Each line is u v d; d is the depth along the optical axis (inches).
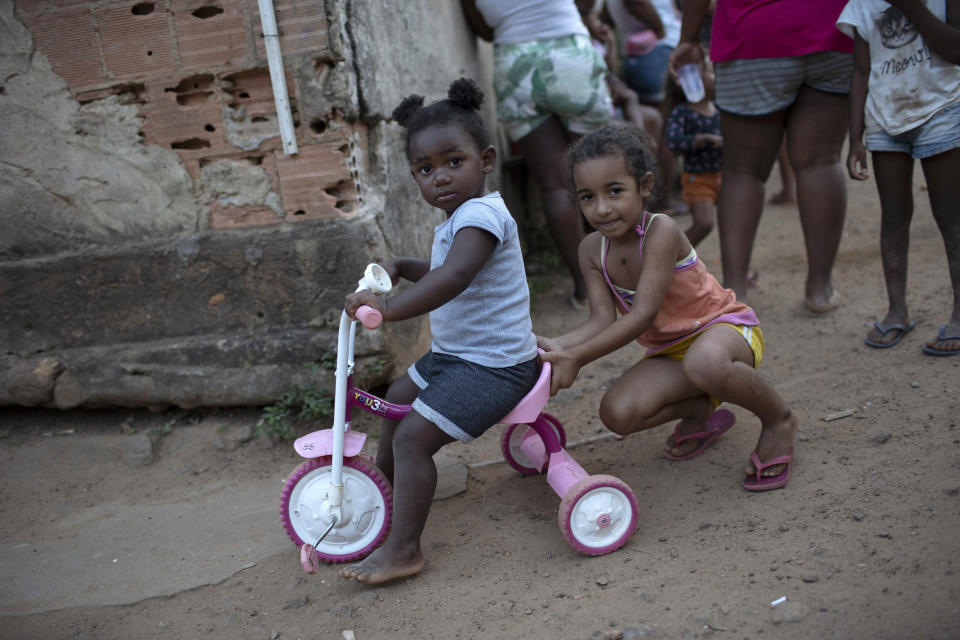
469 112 96.9
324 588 98.3
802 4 147.6
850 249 208.4
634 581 91.4
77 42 133.3
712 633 80.5
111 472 133.6
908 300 165.2
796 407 129.7
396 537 95.5
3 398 142.9
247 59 130.0
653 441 128.2
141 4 130.7
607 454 125.7
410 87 159.6
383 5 145.3
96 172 138.6
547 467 113.3
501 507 113.5
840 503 100.2
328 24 127.1
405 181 154.1
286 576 101.9
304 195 135.8
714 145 192.5
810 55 149.2
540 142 185.9
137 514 120.5
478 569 98.5
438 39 179.6
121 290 141.3
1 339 144.3
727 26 155.9
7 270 141.6
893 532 91.8
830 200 158.6
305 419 140.8
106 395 141.9
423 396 97.0
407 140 97.2
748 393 104.3
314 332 137.2
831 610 80.9
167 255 138.9
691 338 111.3
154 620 95.4
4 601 101.1
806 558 90.2
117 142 137.3
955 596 79.0
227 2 128.4
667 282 104.2
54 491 128.8
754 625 80.7
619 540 98.4
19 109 136.8
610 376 155.5
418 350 152.4
